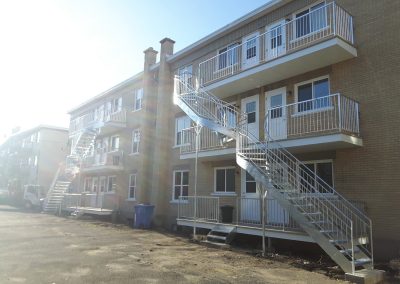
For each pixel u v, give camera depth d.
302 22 14.90
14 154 49.47
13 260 10.43
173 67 22.92
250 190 16.09
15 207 36.72
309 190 13.52
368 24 12.67
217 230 14.69
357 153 12.36
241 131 14.66
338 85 13.23
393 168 11.38
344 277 8.98
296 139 12.64
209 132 17.34
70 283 8.10
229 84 16.08
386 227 11.28
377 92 12.11
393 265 9.67
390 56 11.95
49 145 44.91
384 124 11.79
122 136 28.06
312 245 12.67
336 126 12.06
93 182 31.28
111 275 8.91
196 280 8.62
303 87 14.59
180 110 21.83
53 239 14.79
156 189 21.86
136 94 27.20
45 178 43.91
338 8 12.66
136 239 15.59
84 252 11.98
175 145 21.81
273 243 13.81
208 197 16.45
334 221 11.98
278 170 13.54
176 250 12.82
